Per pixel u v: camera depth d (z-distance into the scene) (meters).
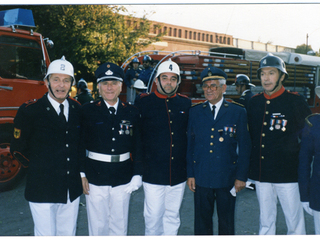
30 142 2.32
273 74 2.64
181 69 6.73
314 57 9.76
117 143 2.54
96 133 2.53
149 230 2.75
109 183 2.52
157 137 2.71
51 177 2.30
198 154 2.64
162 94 2.79
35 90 4.77
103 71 2.50
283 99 2.67
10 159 4.65
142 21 9.95
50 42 4.93
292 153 2.62
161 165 2.70
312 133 2.20
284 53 9.08
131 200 4.38
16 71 4.59
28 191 2.31
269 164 2.66
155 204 2.71
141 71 7.05
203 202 2.63
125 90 7.93
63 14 8.66
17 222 3.62
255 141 2.76
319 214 2.17
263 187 2.72
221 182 2.55
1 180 4.59
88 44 8.95
